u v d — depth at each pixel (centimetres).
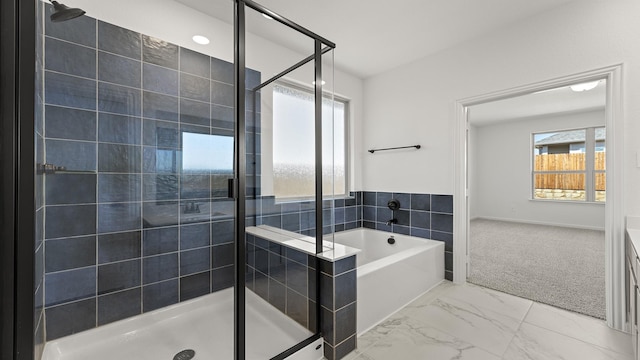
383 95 330
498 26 232
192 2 170
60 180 140
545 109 512
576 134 549
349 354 161
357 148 348
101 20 155
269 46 183
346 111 343
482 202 670
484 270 295
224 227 166
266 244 174
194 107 176
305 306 168
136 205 169
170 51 178
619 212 177
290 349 150
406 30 238
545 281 262
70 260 146
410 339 174
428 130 287
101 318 157
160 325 171
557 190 573
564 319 192
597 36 187
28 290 78
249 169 173
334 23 228
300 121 183
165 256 179
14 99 76
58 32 136
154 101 174
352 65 311
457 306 217
